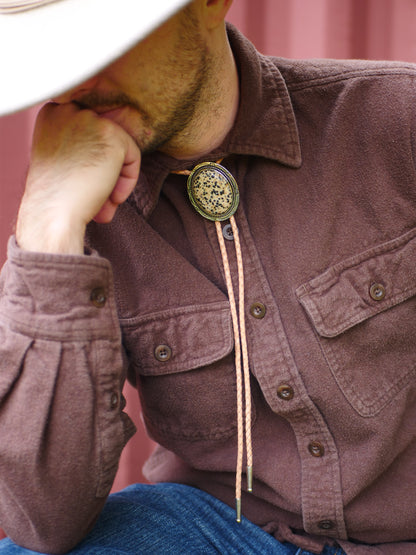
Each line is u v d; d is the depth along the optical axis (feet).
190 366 2.82
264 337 2.79
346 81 2.95
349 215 2.85
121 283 2.83
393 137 2.86
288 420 2.82
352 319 2.78
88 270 2.49
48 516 2.59
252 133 2.83
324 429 2.80
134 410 5.02
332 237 2.83
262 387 2.78
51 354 2.49
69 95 2.55
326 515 2.84
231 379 2.85
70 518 2.61
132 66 2.44
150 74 2.46
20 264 2.48
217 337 2.80
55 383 2.50
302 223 2.82
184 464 3.27
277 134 2.84
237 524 3.01
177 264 2.82
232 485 3.07
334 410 2.78
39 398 2.50
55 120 2.63
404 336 2.88
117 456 2.65
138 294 2.84
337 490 2.81
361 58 5.52
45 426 2.51
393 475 2.93
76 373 2.51
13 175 4.61
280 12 5.22
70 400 2.52
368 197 2.86
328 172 2.85
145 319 2.82
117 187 2.69
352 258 2.82
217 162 2.88
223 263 2.84
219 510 3.06
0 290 2.70
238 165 2.91
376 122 2.88
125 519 2.89
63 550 2.67
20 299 2.51
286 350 2.77
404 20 5.56
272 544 2.95
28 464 2.51
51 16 2.03
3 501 2.66
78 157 2.57
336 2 5.33
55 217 2.52
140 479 5.11
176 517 2.97
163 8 1.93
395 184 2.86
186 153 2.80
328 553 2.96
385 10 5.52
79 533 2.67
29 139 4.61
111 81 2.49
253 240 2.83
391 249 2.86
